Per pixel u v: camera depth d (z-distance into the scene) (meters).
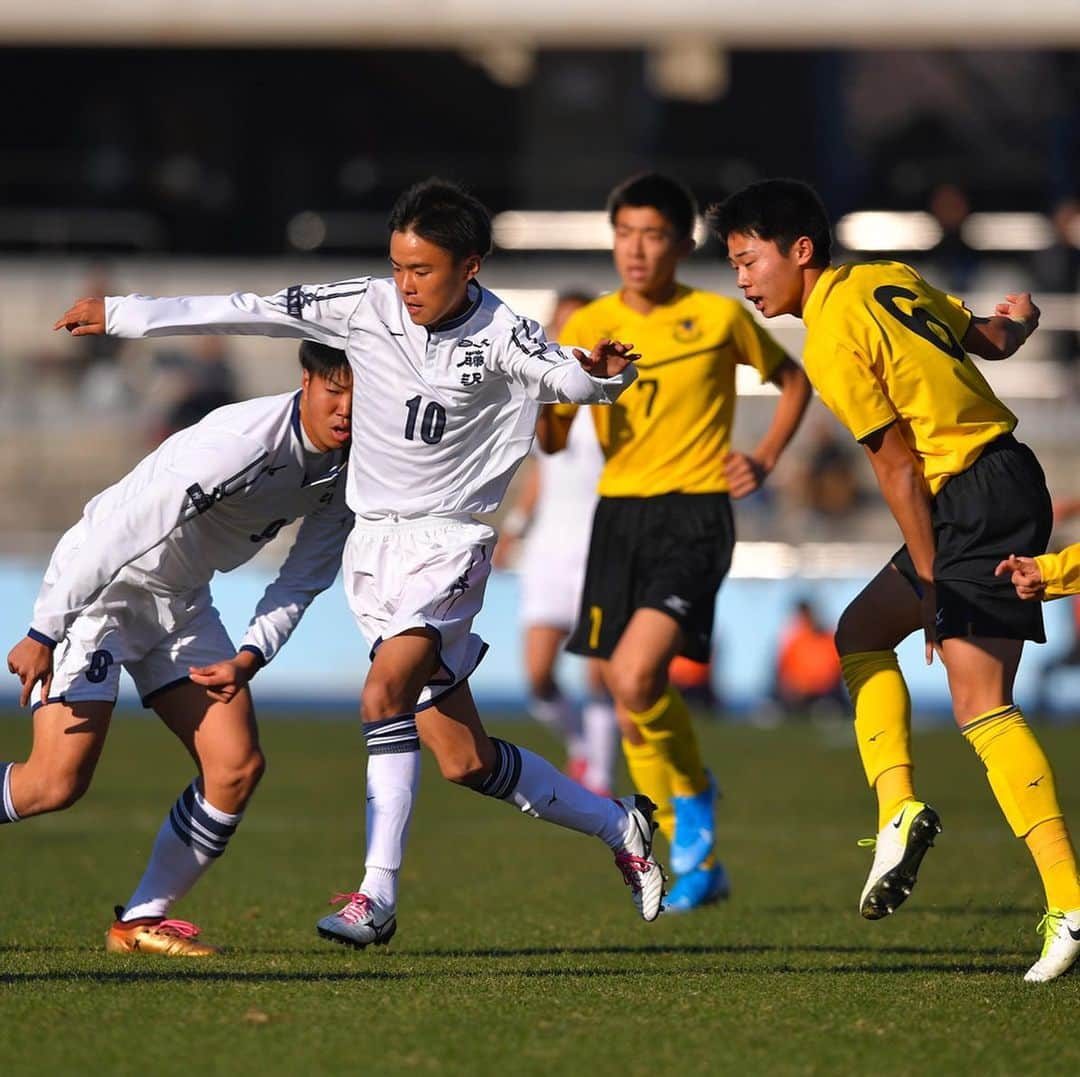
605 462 26.41
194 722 19.61
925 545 17.86
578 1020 15.24
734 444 71.06
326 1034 14.55
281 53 82.50
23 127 82.56
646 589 25.80
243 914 23.83
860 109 81.06
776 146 81.69
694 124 82.12
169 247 82.88
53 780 18.77
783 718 61.69
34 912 23.62
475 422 18.83
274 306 18.95
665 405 25.67
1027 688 61.09
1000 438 18.19
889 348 17.92
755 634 63.62
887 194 80.31
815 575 64.38
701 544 25.64
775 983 17.48
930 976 18.11
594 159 82.50
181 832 19.69
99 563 17.95
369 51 82.38
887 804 18.58
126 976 17.45
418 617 18.64
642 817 20.03
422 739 19.45
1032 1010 15.98
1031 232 75.88
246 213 83.06
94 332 18.89
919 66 80.69
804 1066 13.70
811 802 40.34
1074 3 73.38
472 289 18.70
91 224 82.44
